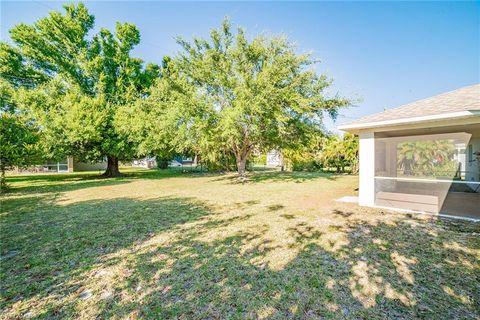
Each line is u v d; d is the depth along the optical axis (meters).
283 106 11.31
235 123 10.25
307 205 6.64
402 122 5.42
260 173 18.69
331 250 3.49
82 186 11.70
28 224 5.05
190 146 13.09
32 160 10.76
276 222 4.98
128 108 15.90
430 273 2.79
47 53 17.05
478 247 3.51
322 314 2.13
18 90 15.53
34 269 3.07
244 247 3.67
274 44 11.27
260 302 2.32
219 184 12.05
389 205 6.42
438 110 5.25
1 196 8.77
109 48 18.19
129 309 2.26
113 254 3.50
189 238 4.10
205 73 11.67
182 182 13.19
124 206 6.82
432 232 4.21
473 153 10.05
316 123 12.44
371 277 2.72
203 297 2.42
